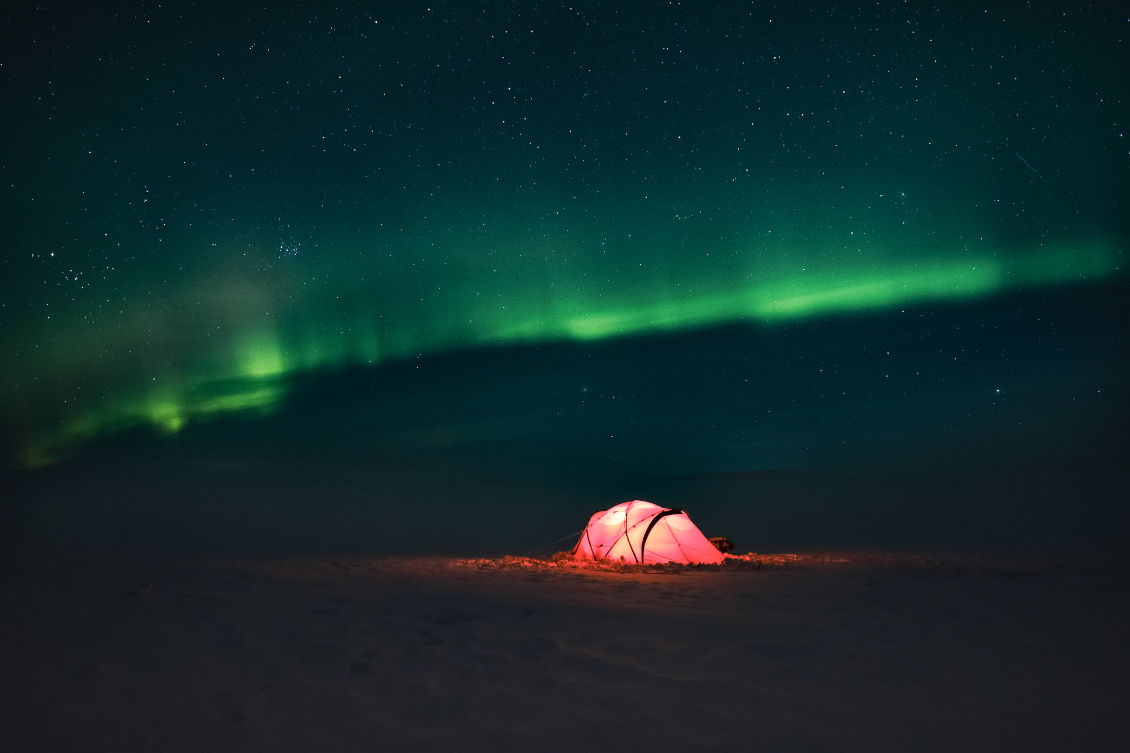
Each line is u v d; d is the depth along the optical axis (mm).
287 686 4020
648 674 4336
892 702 3947
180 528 20688
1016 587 8398
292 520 24000
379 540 17578
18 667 4340
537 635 5312
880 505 25984
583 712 3662
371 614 5965
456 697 3861
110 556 11812
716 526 21078
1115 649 5273
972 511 22797
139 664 4418
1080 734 3512
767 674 4422
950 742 3375
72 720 3482
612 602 7207
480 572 9961
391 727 3434
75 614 5805
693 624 5949
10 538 16891
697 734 3396
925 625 6102
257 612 5980
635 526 11977
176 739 3258
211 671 4293
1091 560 11625
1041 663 4844
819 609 6910
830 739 3375
